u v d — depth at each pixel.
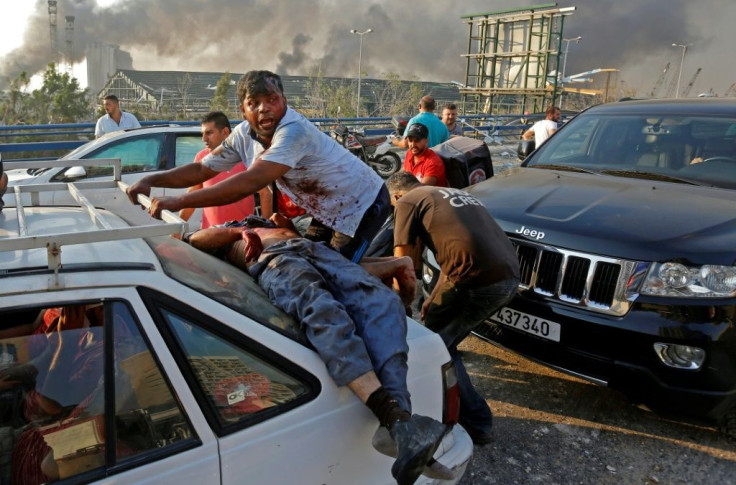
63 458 1.75
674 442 3.34
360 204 2.69
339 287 2.25
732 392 3.04
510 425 3.48
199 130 6.66
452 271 3.15
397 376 2.08
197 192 2.36
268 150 2.46
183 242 2.53
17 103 43.84
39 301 1.73
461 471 2.39
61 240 1.72
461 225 3.10
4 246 1.65
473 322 3.24
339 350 1.98
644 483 3.01
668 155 4.40
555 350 3.44
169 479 1.74
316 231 2.84
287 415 1.91
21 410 1.80
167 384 1.80
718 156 4.21
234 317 1.93
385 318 2.18
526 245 3.58
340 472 2.03
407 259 2.93
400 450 1.85
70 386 1.79
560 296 3.44
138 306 1.81
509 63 29.70
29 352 1.80
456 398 2.40
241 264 2.56
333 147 2.61
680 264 3.12
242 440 1.84
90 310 1.79
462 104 32.09
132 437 1.77
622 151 4.63
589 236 3.39
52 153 18.39
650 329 3.11
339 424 2.00
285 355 1.96
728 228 3.29
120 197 5.70
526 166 4.97
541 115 21.53
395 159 13.31
